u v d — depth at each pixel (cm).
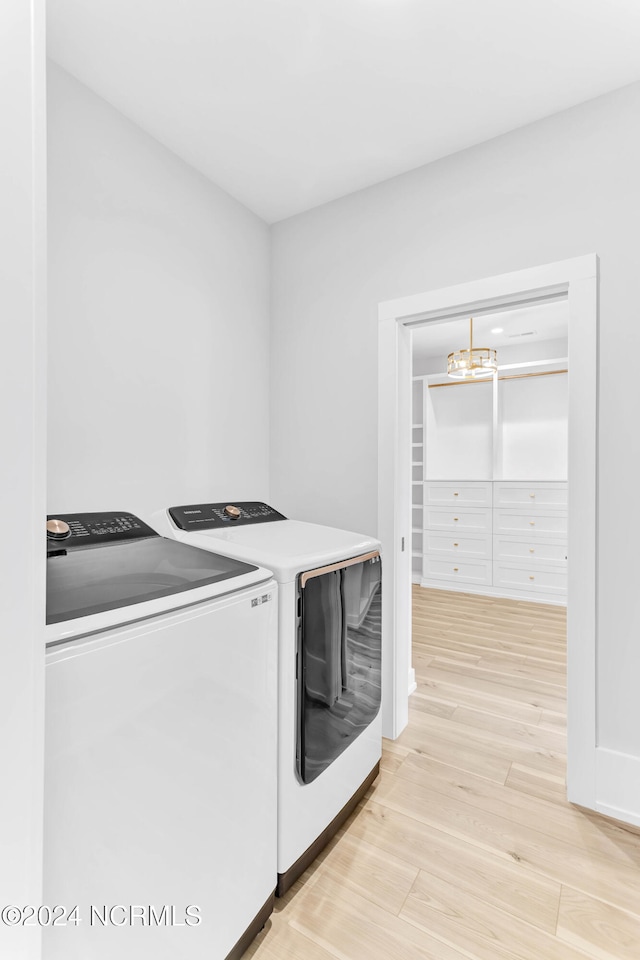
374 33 132
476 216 177
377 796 156
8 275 52
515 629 329
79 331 151
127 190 166
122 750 75
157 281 178
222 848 96
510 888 120
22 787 54
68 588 90
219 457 207
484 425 489
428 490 467
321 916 112
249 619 104
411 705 218
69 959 67
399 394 196
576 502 153
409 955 103
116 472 163
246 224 222
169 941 83
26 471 54
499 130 169
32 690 55
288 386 230
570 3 122
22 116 53
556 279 157
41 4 55
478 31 131
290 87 151
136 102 158
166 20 128
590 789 150
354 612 147
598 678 151
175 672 85
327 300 217
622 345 148
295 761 120
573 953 103
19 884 53
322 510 219
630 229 147
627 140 148
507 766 172
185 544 144
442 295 181
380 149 181
